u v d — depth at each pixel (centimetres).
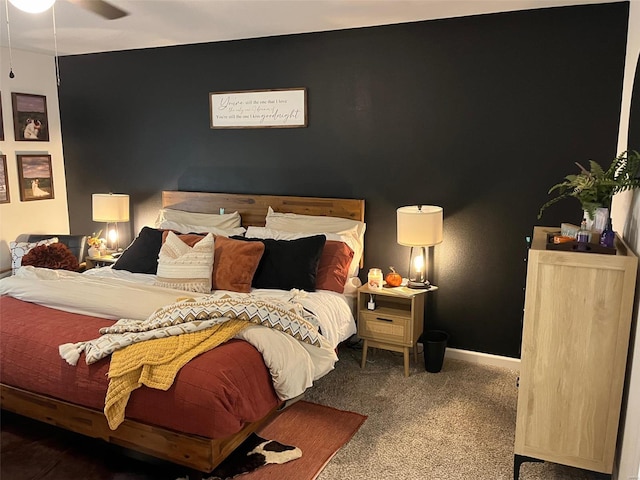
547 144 331
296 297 319
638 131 227
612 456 216
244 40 409
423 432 272
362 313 349
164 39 410
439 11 327
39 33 388
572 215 332
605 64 311
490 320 361
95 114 484
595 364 213
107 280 323
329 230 380
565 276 211
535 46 325
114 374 220
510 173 343
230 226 419
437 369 348
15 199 468
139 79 457
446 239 366
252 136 421
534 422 226
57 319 271
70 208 514
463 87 347
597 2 305
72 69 486
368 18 344
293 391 250
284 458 247
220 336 241
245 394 225
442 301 374
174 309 254
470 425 279
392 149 374
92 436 241
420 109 361
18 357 251
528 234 344
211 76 427
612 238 213
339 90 383
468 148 352
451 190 361
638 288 203
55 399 245
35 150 482
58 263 418
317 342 269
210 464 214
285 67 398
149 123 461
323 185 402
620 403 212
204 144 442
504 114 339
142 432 226
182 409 214
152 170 469
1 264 460
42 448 258
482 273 359
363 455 251
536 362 221
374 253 392
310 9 321
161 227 420
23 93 464
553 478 235
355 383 331
